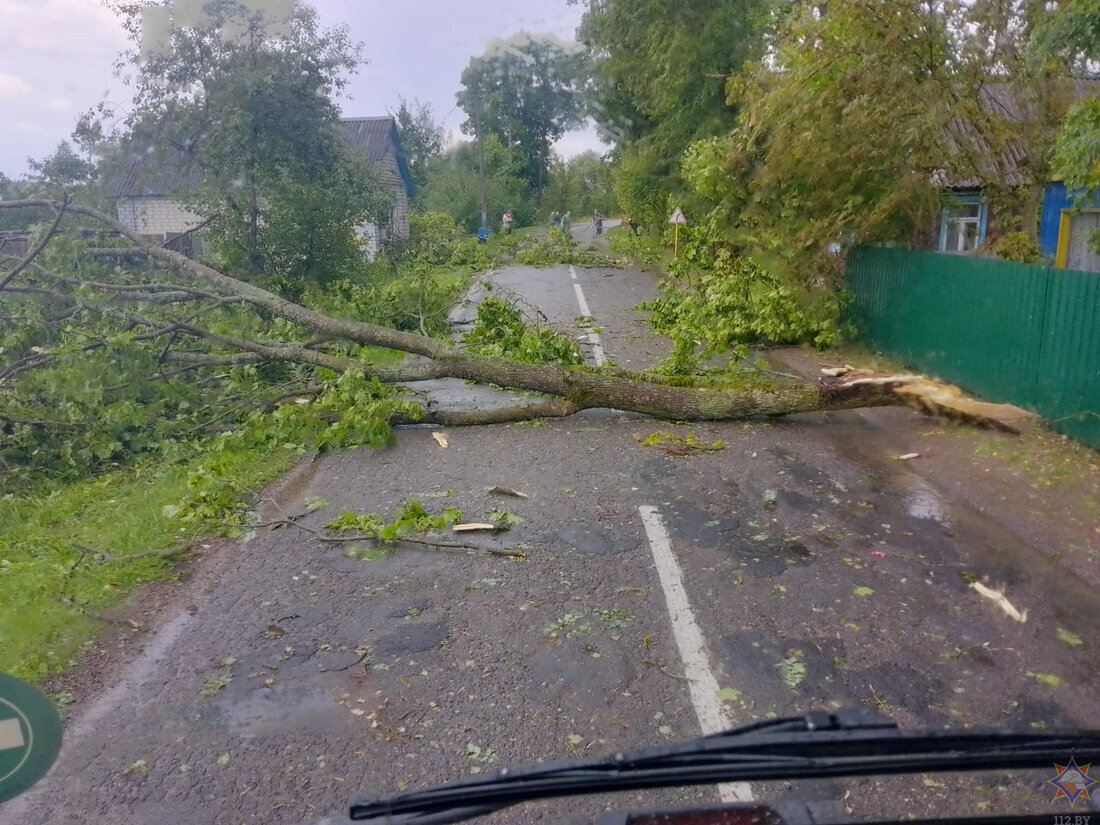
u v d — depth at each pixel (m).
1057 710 4.12
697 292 15.20
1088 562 5.80
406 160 40.56
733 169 14.29
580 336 15.33
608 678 4.50
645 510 6.97
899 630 4.95
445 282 22.66
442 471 8.09
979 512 6.95
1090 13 8.71
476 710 4.25
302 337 11.67
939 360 11.02
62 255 10.28
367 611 5.32
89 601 5.43
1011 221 12.63
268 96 15.44
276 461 8.49
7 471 8.06
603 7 25.89
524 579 5.72
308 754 3.93
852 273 13.97
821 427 9.53
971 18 11.84
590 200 51.22
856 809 3.32
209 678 4.59
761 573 5.76
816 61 12.26
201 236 16.64
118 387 9.08
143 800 3.64
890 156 12.35
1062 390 8.52
